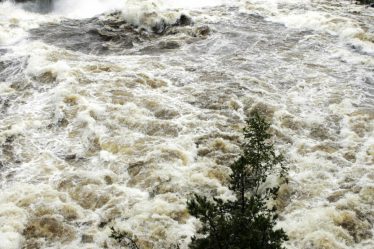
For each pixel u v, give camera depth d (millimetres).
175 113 10414
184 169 8648
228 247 5000
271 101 10961
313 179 8430
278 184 8172
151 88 11523
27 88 11484
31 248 7012
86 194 8062
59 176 8531
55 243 7094
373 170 8609
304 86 11734
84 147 9398
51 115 10367
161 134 9688
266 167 7129
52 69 11922
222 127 9961
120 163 8828
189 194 8031
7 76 12109
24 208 7648
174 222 7414
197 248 5223
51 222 7426
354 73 12438
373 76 12258
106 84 11539
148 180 8359
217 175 8523
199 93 11297
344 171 8617
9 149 9297
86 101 10648
